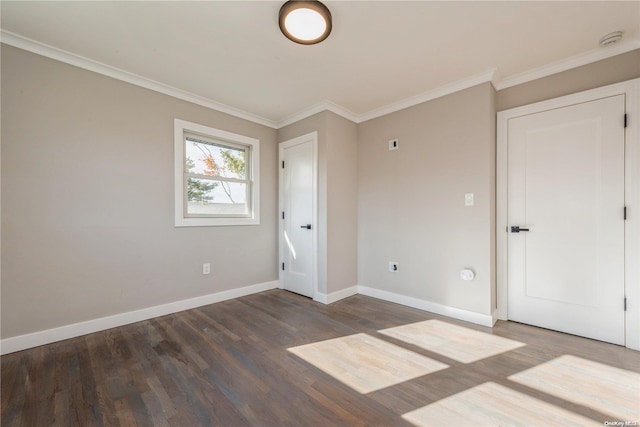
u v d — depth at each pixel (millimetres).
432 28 1870
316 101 3070
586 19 1768
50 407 1413
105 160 2373
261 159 3580
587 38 1961
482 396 1490
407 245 3014
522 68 2367
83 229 2266
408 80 2584
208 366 1799
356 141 3537
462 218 2592
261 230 3578
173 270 2783
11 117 1968
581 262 2184
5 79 1948
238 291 3324
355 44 2041
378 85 2680
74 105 2225
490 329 2346
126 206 2484
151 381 1636
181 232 2842
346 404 1439
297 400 1472
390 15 1740
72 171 2215
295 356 1925
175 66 2352
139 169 2559
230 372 1730
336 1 1620
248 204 3488
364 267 3463
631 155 1979
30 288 2037
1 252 1938
